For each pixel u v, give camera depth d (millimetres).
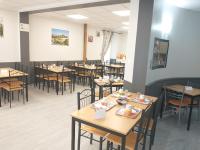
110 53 10844
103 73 7441
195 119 3986
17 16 5680
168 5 3746
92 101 2969
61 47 7340
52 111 3939
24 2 4426
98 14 5422
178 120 3852
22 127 3119
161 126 3512
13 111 3805
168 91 3822
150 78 3582
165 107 3998
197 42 4641
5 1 4367
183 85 4277
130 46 3502
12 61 5770
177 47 4355
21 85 4445
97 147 2619
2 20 5371
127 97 2918
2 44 5469
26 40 5902
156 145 2781
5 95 4543
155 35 3451
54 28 6922
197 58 4742
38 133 2943
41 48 6621
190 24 4438
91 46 8945
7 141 2658
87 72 6832
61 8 4645
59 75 5898
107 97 2881
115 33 10797
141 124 2000
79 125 2357
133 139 2111
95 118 2025
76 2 4090
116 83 4277
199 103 3949
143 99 2758
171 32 4086
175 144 2857
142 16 3258
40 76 5863
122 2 3703
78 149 2430
